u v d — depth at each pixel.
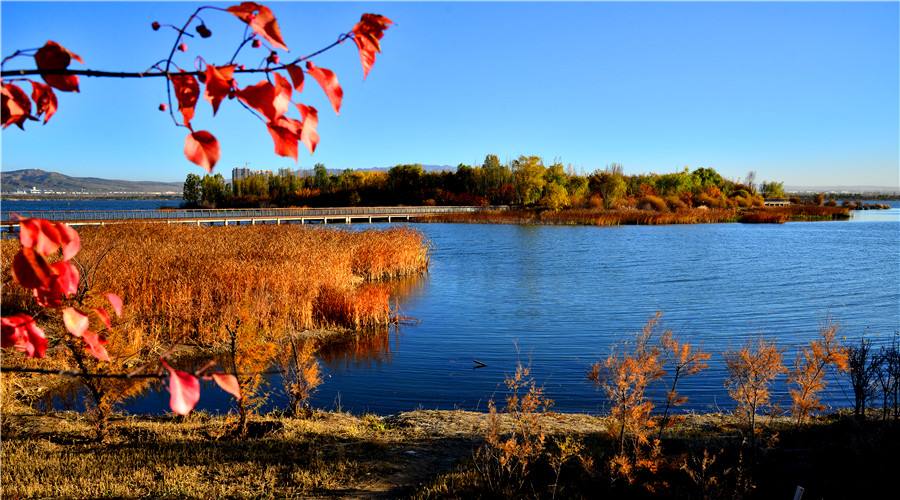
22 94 1.46
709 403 10.01
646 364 6.32
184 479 6.17
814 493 5.43
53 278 1.41
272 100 1.14
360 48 1.30
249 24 1.09
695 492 5.64
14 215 1.32
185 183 112.50
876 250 35.19
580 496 5.70
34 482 5.87
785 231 50.91
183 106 1.25
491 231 52.06
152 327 13.00
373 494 6.01
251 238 28.62
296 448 7.26
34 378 10.35
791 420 8.20
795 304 19.22
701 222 63.72
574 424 8.58
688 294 21.23
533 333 15.84
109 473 6.25
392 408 10.32
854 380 8.45
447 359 13.41
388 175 104.06
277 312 14.80
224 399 10.14
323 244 25.44
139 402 9.87
